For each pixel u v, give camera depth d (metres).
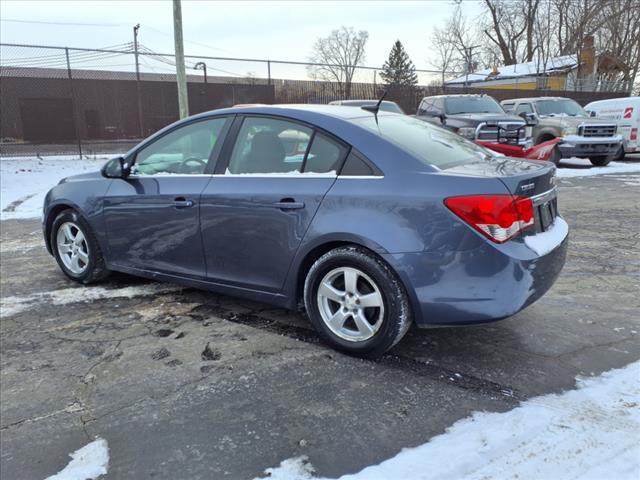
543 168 3.27
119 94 16.73
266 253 3.45
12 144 15.62
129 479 2.21
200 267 3.86
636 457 2.26
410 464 2.25
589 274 4.83
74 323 3.83
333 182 3.17
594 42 32.81
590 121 13.20
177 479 2.21
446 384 2.90
